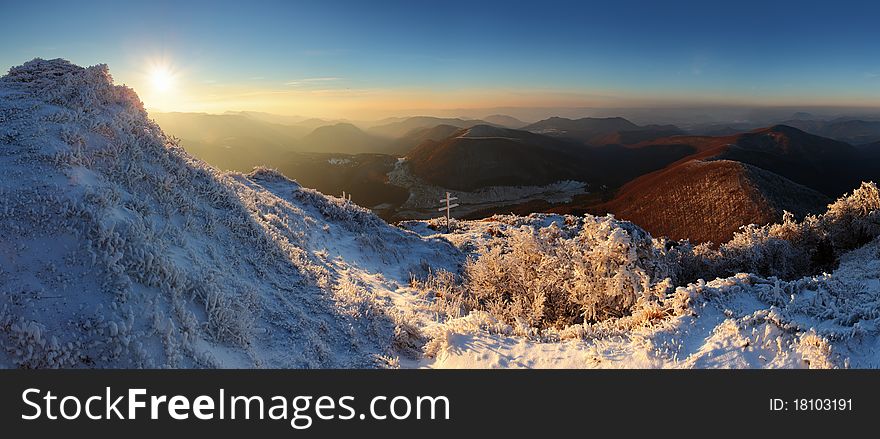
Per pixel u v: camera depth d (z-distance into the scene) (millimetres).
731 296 9289
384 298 13352
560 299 12547
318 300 10945
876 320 7562
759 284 9898
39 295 6172
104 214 7770
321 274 12820
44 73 13211
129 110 13617
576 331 9234
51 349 5668
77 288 6406
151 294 6969
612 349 8234
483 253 17375
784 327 7676
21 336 5625
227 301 8266
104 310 6199
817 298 8773
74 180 8359
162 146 13219
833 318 8039
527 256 14508
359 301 11367
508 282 14492
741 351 7434
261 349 8055
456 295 15352
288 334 8875
